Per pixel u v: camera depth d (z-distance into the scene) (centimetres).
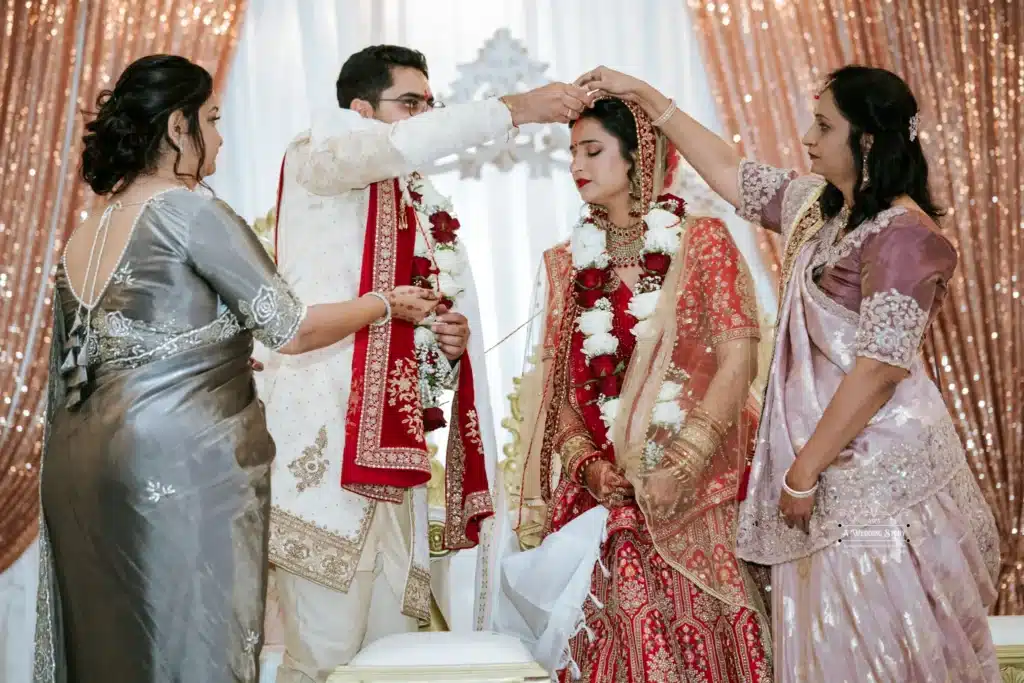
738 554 249
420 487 282
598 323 278
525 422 298
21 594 434
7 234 441
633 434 264
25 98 447
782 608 242
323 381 260
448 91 452
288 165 276
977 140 466
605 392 273
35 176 444
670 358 268
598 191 281
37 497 435
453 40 459
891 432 236
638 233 285
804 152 460
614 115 279
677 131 286
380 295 245
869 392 228
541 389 295
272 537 250
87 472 211
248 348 228
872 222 239
